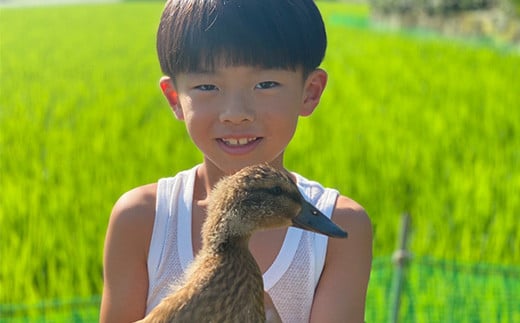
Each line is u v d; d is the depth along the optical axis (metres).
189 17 0.63
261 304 0.59
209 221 0.60
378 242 1.73
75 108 3.32
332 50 6.02
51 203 1.80
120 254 0.67
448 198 1.97
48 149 2.38
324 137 2.60
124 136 2.67
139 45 7.04
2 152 2.34
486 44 6.48
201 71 0.63
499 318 1.45
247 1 0.63
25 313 1.38
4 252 1.60
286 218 0.60
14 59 5.86
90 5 14.66
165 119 2.87
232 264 0.58
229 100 0.63
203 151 0.65
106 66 5.40
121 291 0.67
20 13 11.87
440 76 4.16
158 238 0.67
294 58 0.63
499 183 2.00
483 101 3.34
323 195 0.68
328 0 16.98
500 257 1.71
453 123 2.78
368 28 9.09
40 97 3.72
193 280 0.58
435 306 1.42
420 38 7.18
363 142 2.47
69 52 6.43
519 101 3.25
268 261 0.66
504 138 2.64
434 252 1.71
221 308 0.57
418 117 2.95
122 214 0.67
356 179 2.04
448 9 8.12
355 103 3.35
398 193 2.00
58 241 1.67
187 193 0.67
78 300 1.36
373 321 1.38
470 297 1.45
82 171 2.08
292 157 2.25
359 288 0.67
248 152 0.64
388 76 4.29
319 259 0.66
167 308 0.57
